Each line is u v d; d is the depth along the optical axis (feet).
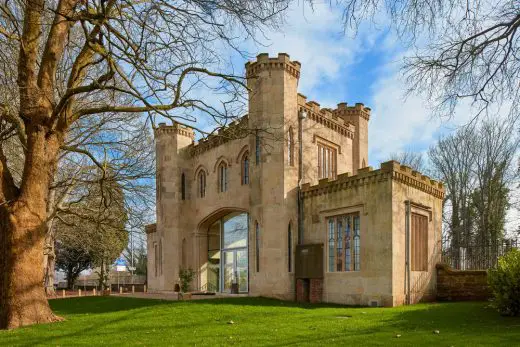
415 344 30.32
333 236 68.23
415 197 64.85
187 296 67.00
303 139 77.87
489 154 120.98
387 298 58.34
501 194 122.01
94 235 88.22
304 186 73.92
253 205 74.74
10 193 43.21
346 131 91.30
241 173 84.17
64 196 67.77
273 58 74.02
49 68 45.85
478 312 45.47
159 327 40.88
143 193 68.39
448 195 135.03
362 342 31.65
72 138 66.85
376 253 60.54
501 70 34.99
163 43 37.91
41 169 44.16
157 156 100.12
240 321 43.52
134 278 183.52
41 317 43.19
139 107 44.19
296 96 76.38
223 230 93.71
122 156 66.33
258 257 73.51
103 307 58.90
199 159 97.71
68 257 155.43
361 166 94.22
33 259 43.11
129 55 36.42
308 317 45.42
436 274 68.54
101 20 37.06
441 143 138.41
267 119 73.15
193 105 39.40
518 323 38.32
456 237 123.85
